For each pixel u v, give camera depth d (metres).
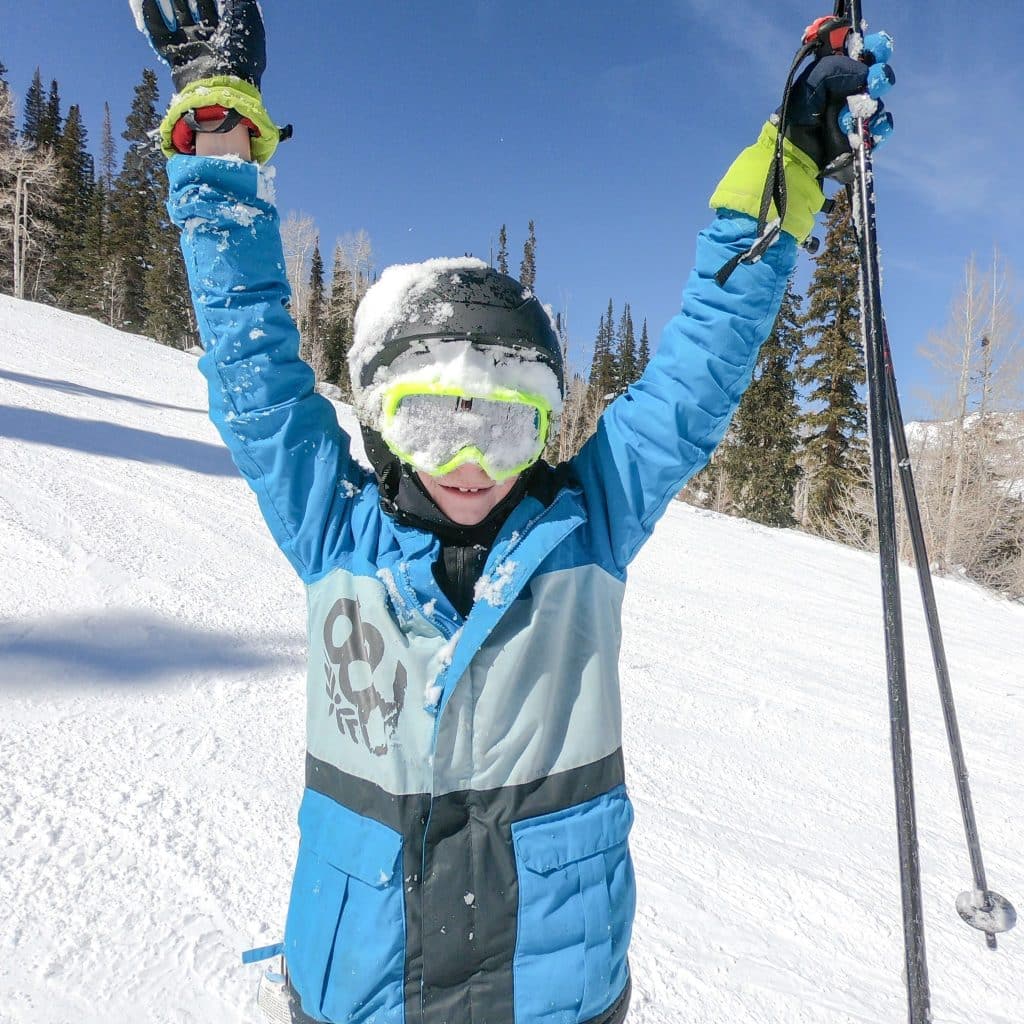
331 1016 1.07
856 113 1.11
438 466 1.04
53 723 2.56
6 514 4.48
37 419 7.34
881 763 3.78
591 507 1.24
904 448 1.27
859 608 8.00
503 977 1.04
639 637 5.33
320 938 1.08
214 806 2.26
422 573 1.12
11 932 1.68
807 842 2.78
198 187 1.17
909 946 1.03
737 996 1.88
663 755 3.32
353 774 1.10
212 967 1.67
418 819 1.06
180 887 1.90
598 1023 1.08
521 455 1.06
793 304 26.16
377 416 1.10
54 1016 1.50
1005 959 2.29
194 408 12.05
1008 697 5.57
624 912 1.13
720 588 7.70
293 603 4.23
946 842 3.07
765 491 25.81
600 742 1.15
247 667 3.28
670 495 1.24
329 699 1.15
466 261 1.13
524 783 1.08
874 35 1.18
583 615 1.17
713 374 1.19
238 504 6.19
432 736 1.07
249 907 1.87
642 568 7.91
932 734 4.43
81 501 5.13
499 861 1.06
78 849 1.97
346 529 1.21
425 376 1.01
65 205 43.09
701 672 4.75
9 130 40.25
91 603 3.58
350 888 1.07
